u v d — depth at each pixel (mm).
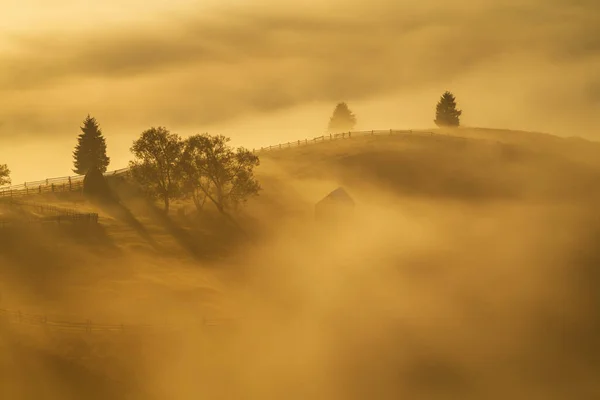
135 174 160625
